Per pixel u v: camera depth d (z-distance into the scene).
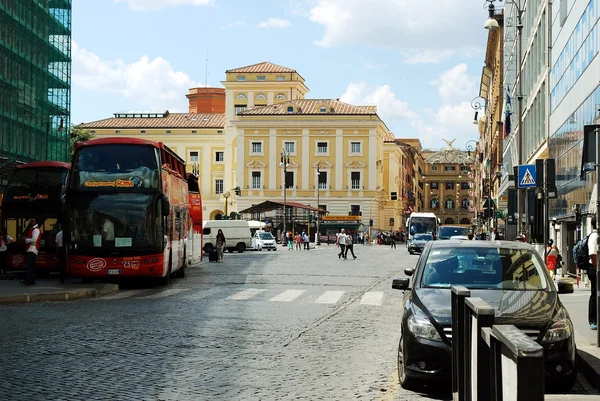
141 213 26.30
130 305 20.34
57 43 59.22
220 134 122.62
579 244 14.65
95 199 26.30
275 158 110.50
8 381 9.95
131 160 26.59
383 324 16.70
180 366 11.15
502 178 72.94
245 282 29.78
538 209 40.00
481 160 123.94
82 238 26.19
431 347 9.52
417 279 11.13
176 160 31.52
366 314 18.70
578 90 30.09
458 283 10.91
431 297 10.35
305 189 110.19
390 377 10.60
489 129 102.50
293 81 118.94
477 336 6.22
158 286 27.77
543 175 24.56
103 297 23.02
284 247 88.88
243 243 70.06
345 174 109.69
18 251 31.53
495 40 84.00
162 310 19.00
